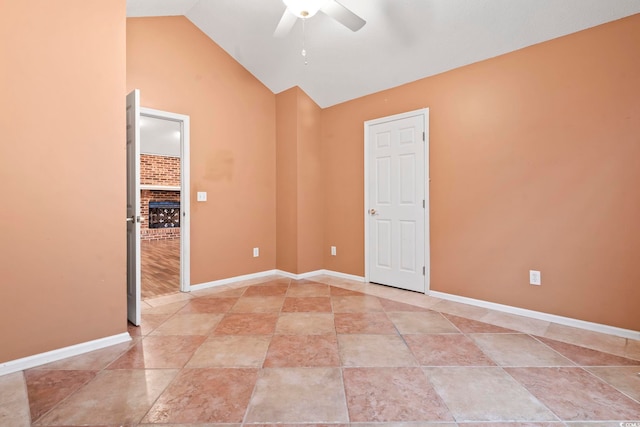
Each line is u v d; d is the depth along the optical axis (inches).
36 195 76.1
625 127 88.7
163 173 344.5
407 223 139.0
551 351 81.5
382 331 95.3
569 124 97.6
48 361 76.8
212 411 58.1
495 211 113.3
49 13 77.2
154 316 108.7
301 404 60.2
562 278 99.8
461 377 69.6
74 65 81.0
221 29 138.9
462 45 113.1
